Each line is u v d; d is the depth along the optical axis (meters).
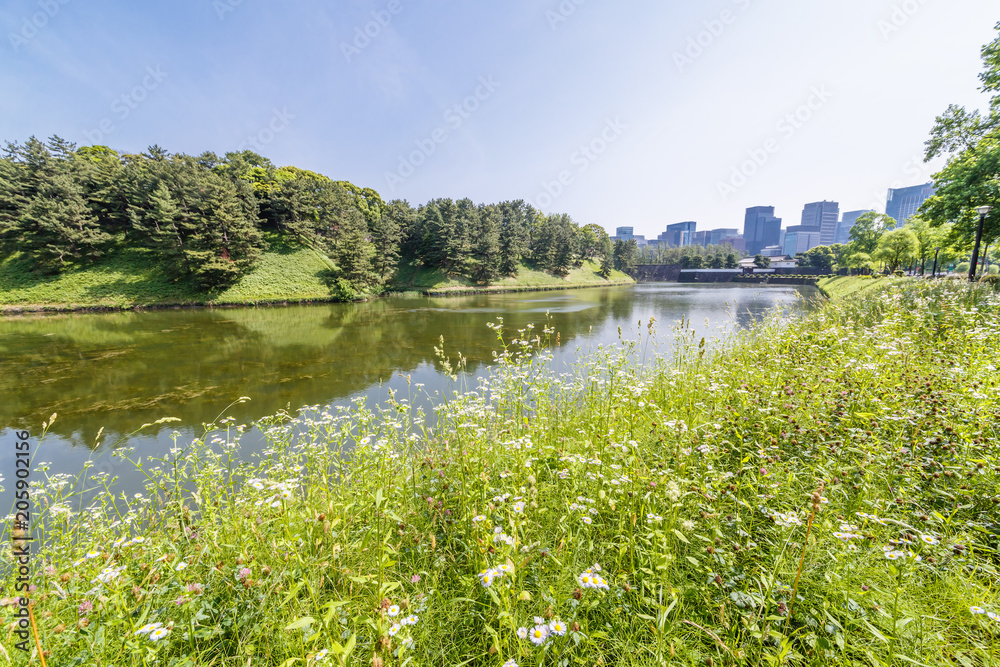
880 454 2.81
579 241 76.94
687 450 2.87
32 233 31.66
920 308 7.34
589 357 7.50
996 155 12.98
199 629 1.88
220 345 16.27
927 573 1.99
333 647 1.41
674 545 2.21
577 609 1.92
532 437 3.74
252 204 40.78
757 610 1.86
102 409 9.00
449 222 53.03
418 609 1.92
